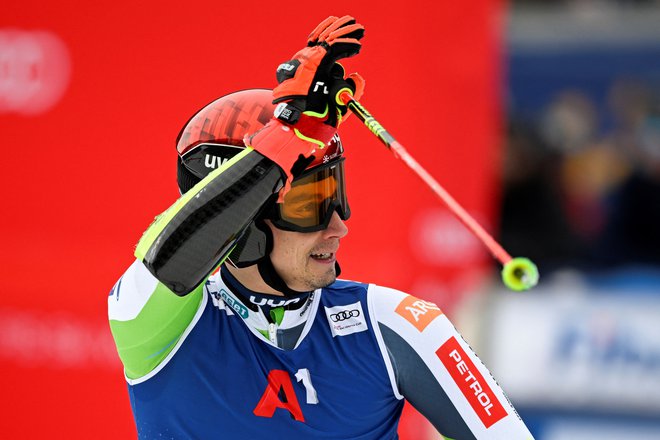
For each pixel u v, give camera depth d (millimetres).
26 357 16656
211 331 7770
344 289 8156
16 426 16734
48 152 16203
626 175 24922
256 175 7000
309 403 7727
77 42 15930
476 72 15305
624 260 23953
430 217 15570
